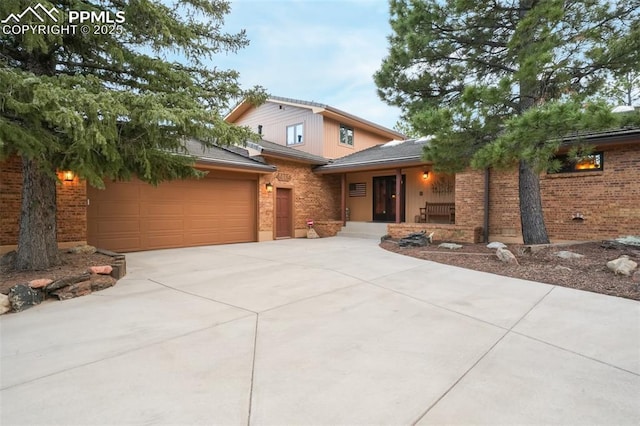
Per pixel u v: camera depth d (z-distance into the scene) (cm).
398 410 220
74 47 550
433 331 353
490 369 273
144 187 969
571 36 638
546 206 918
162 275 630
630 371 271
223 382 254
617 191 813
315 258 812
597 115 470
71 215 800
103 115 402
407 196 1470
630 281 509
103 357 296
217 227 1132
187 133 529
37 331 356
